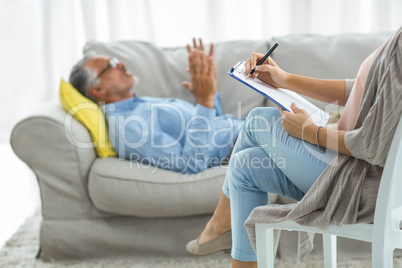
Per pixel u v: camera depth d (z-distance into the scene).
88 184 1.93
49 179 1.95
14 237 2.30
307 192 1.11
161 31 3.12
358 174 1.08
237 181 1.24
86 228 1.96
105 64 2.11
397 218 1.12
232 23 3.12
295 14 3.04
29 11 3.21
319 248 1.96
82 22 3.11
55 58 3.14
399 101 0.98
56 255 1.99
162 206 1.87
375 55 1.11
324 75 2.22
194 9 3.10
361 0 3.04
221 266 1.90
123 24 3.07
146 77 2.33
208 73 1.97
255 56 1.29
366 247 1.93
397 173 1.10
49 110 2.04
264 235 1.17
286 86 1.31
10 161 3.46
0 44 3.24
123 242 1.97
